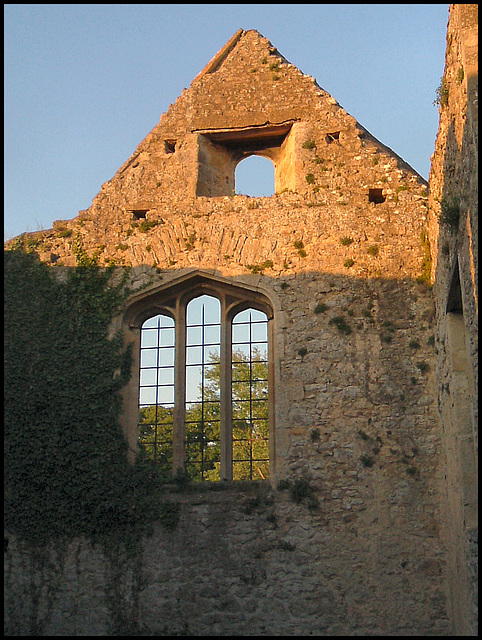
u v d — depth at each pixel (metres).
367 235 19.50
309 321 18.78
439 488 17.14
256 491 17.58
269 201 20.25
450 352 16.17
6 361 18.72
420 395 17.92
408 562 16.66
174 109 21.97
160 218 20.39
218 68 22.73
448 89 15.01
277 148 22.14
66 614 16.97
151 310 19.86
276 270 19.38
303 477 17.56
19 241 20.14
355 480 17.39
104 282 19.62
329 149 20.70
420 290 18.81
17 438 18.12
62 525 17.53
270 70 22.09
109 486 17.75
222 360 19.12
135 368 19.23
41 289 19.50
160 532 17.45
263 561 17.02
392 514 17.03
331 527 17.08
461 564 15.10
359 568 16.72
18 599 17.12
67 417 18.25
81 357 18.78
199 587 16.97
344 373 18.27
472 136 12.27
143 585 17.06
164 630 16.70
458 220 14.20
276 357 18.62
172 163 21.20
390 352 18.31
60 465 17.91
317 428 17.91
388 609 16.38
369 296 18.86
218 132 21.58
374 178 20.25
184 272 19.58
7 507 17.70
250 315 19.72
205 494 17.67
